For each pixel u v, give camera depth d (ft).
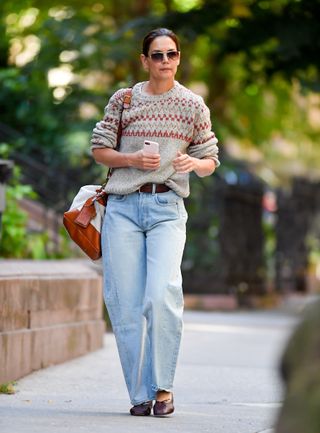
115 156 38.86
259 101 148.97
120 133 39.32
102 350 63.82
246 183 134.82
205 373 56.24
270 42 109.40
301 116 152.05
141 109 38.93
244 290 133.18
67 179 92.17
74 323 59.16
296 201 153.28
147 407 38.86
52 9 131.44
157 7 138.62
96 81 126.72
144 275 39.32
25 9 130.82
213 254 127.95
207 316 107.55
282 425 16.29
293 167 179.32
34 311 52.08
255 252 136.98
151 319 38.37
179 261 38.99
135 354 39.06
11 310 48.49
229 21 109.29
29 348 50.88
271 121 151.84
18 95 103.35
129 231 39.09
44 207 82.79
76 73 113.70
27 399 43.09
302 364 16.38
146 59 39.06
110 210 39.40
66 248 79.05
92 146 39.50
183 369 57.82
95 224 39.60
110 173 39.60
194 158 38.58
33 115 102.32
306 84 104.83
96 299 63.67
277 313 119.03
